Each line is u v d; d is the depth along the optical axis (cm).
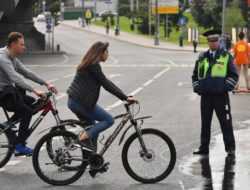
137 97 4266
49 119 3073
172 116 3219
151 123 2953
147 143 1738
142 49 14212
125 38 18262
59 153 1712
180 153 2169
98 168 1739
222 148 2264
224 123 2133
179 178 1777
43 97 1866
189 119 3094
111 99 4078
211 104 2127
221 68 2095
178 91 4716
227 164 1967
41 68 8069
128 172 1731
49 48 13950
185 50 13775
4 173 1856
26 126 1897
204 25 19262
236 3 16862
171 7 19362
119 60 9894
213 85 2095
